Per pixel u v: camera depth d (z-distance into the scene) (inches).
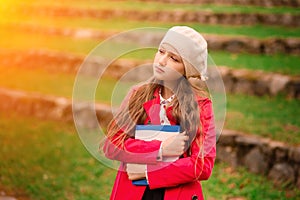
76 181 237.0
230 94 345.4
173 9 508.4
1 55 446.9
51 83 384.5
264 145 246.1
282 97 338.3
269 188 229.0
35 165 254.8
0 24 520.7
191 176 97.8
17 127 313.9
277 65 379.2
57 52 423.5
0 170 247.8
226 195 218.8
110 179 239.8
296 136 258.4
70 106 327.3
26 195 221.9
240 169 247.0
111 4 562.6
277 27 472.4
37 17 553.6
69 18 537.0
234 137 254.8
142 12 511.8
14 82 389.4
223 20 484.4
